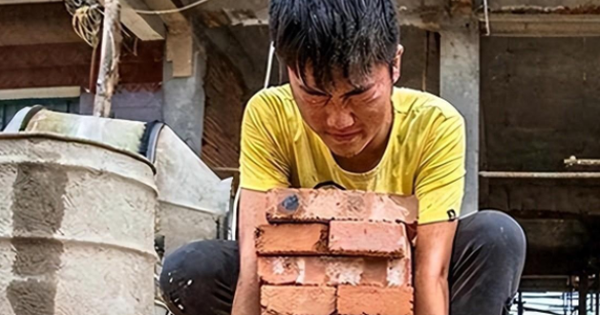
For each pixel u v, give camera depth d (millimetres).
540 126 9625
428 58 7836
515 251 1887
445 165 1780
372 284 1543
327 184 1828
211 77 8086
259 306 1654
